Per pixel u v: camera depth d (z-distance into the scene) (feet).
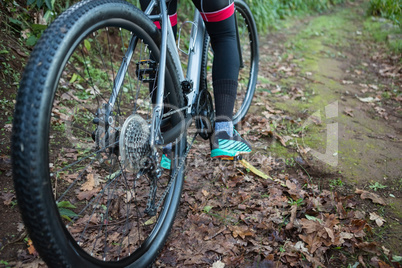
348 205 6.02
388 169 7.22
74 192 5.85
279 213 5.78
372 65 14.58
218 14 5.34
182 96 5.36
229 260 4.90
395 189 6.59
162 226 4.89
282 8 22.34
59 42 3.12
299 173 6.91
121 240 4.96
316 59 15.02
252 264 4.87
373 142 8.32
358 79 12.95
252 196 6.24
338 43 17.56
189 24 14.46
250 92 8.69
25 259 4.59
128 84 9.41
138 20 4.19
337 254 5.09
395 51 15.66
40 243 3.06
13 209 5.30
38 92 2.93
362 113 9.99
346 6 27.53
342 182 6.72
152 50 4.70
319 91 11.48
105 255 4.58
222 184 6.56
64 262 3.18
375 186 6.59
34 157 2.89
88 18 3.42
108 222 5.41
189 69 5.74
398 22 18.80
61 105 7.87
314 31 19.63
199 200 6.11
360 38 18.45
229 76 5.56
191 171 6.86
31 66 3.01
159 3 4.86
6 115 6.99
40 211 2.96
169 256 4.97
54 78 3.04
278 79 12.44
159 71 4.46
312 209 5.83
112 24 3.84
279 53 15.61
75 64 9.34
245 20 8.07
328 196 6.22
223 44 5.59
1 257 4.57
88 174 6.20
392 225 5.66
